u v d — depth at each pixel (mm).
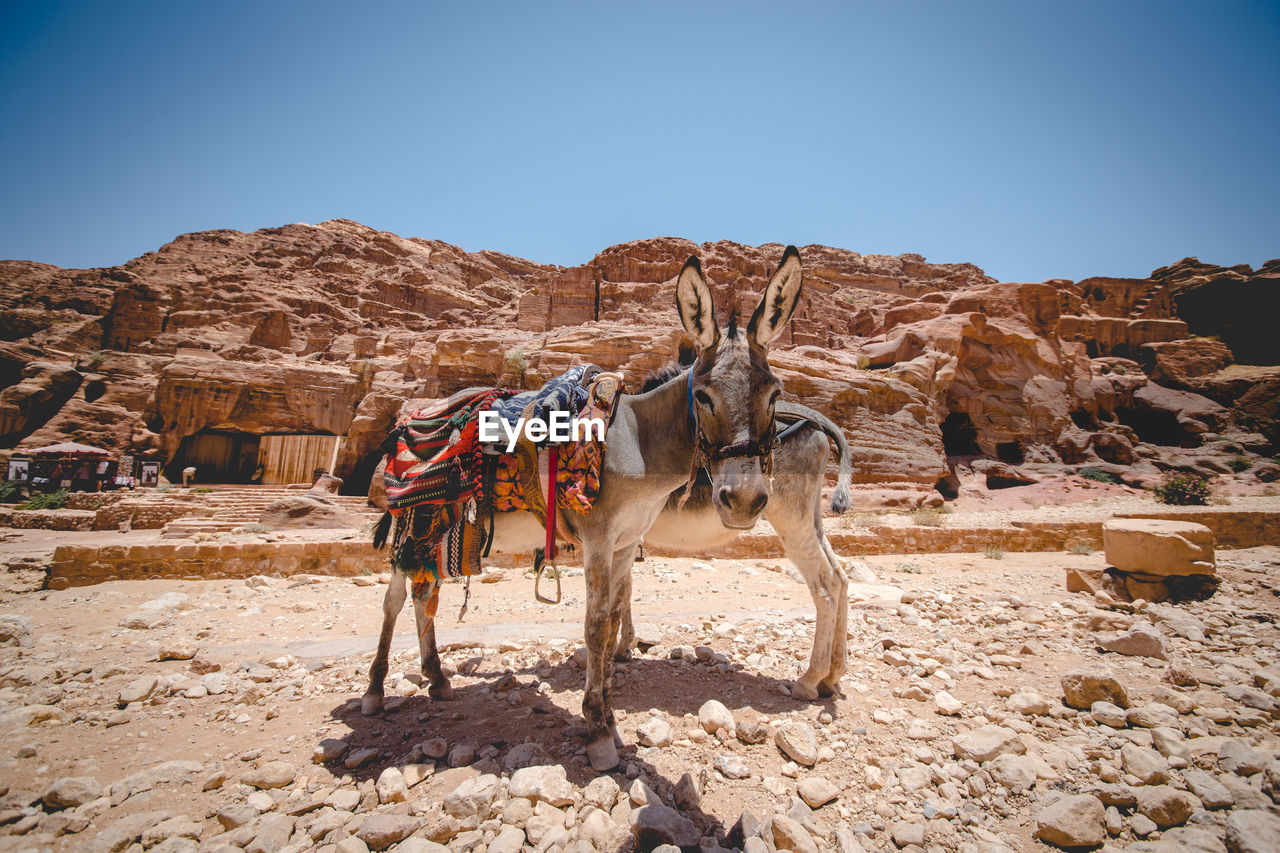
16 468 28797
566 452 3117
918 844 2521
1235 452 43594
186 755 3215
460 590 8289
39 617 6594
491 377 33469
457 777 2949
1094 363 55406
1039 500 31641
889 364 39312
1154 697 3967
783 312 2756
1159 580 6785
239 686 4227
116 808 2682
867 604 6816
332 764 3152
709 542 4367
